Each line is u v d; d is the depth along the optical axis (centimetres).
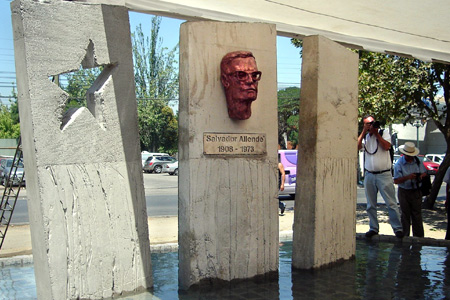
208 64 451
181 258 453
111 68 421
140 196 433
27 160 384
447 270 522
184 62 446
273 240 493
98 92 410
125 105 425
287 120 4562
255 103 480
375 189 710
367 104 1278
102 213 405
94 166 402
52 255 374
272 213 493
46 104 375
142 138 4022
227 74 451
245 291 439
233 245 466
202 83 448
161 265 560
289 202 1584
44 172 372
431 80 1248
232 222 466
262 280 479
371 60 1259
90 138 400
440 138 4119
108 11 415
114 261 412
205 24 449
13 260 575
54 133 379
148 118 3903
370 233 712
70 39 390
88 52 411
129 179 425
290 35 705
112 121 415
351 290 443
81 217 391
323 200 530
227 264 462
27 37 366
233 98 450
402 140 4138
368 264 551
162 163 3503
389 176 697
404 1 573
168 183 2508
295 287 454
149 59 3906
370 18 639
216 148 456
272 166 493
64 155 384
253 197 479
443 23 647
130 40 429
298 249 534
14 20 375
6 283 487
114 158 415
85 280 392
